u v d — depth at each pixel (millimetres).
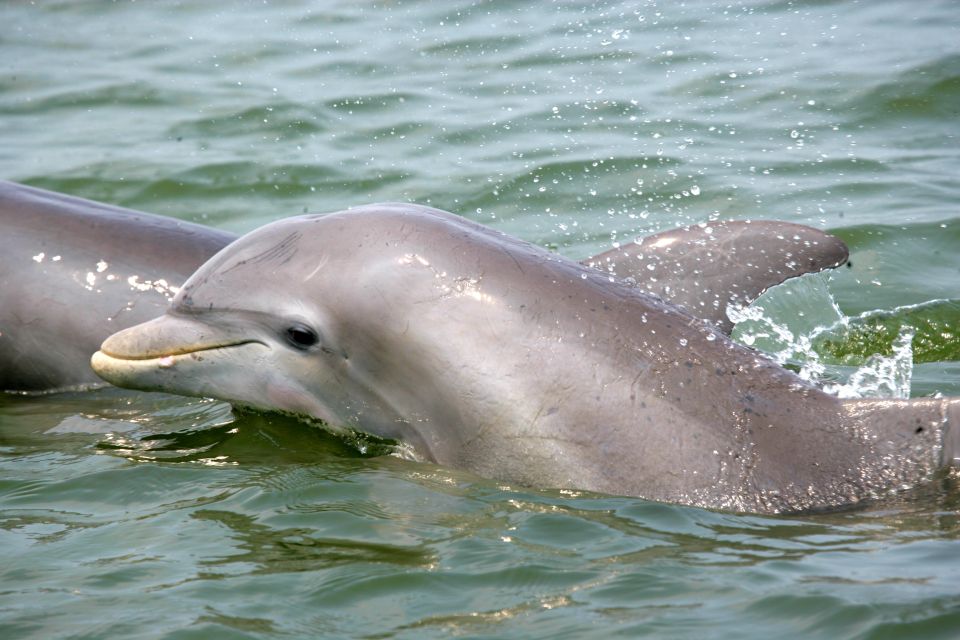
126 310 34688
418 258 27422
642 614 20625
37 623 21438
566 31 69500
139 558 23938
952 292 41156
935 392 33156
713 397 25812
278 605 21750
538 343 26438
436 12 75000
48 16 78562
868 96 57281
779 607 20469
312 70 65438
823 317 36969
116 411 33281
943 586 20625
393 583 22297
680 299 31953
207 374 29672
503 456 26719
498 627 20609
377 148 54750
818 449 25188
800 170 50594
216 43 71188
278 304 28359
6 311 35250
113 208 37250
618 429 25828
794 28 67250
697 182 49750
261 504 26203
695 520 24219
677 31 68312
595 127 55688
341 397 28766
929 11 67812
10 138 57344
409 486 26672
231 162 53625
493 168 51844
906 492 24453
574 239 45781
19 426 32625
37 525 25859
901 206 47031
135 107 61094
